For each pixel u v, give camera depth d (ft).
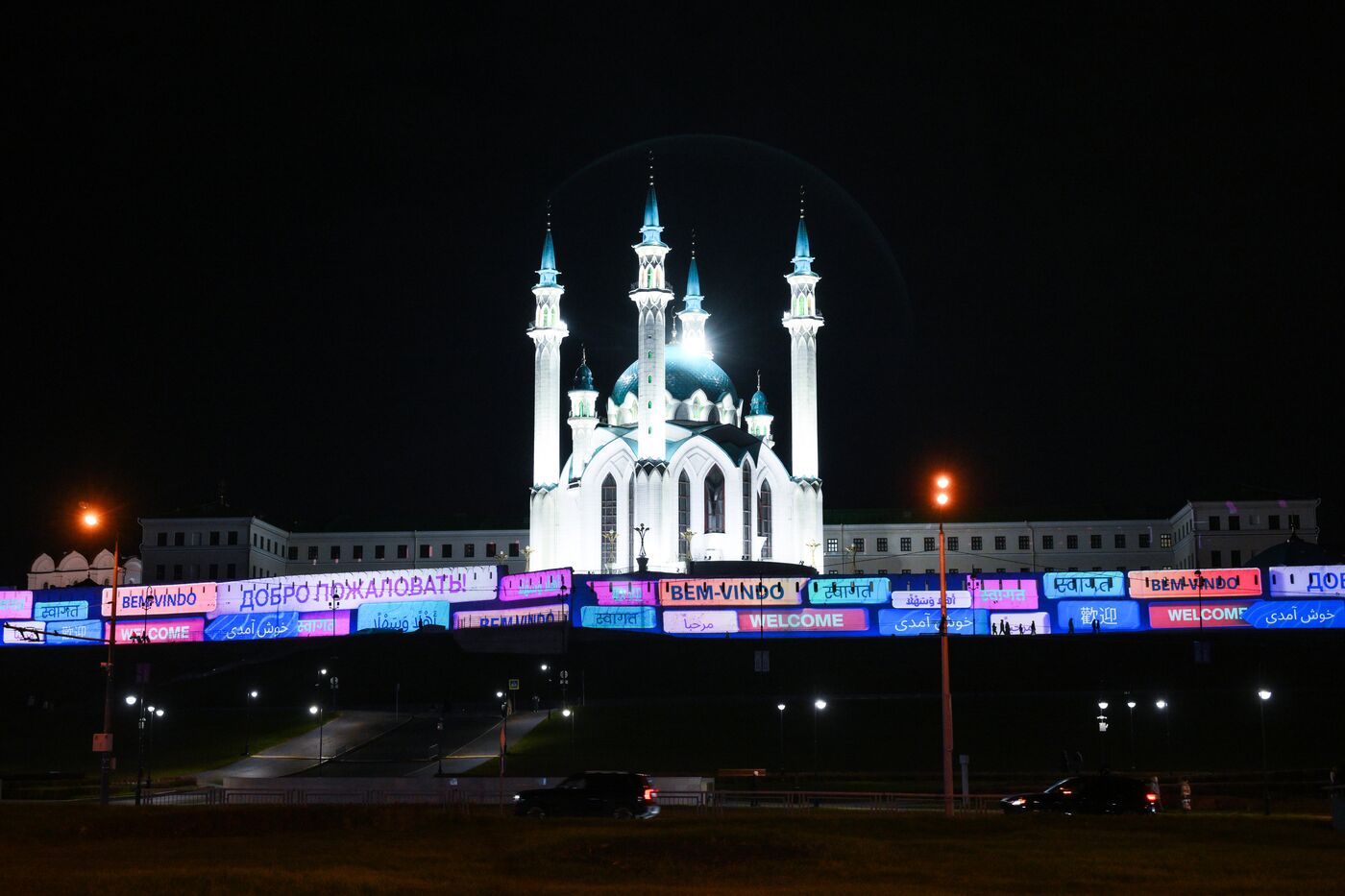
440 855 192.85
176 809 226.79
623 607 542.16
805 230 650.02
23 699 554.05
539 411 637.71
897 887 170.71
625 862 185.68
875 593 548.72
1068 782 252.01
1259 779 315.99
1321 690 476.13
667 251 604.08
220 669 542.98
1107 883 173.06
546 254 650.84
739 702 469.57
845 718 435.53
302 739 439.63
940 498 234.79
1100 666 502.38
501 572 568.00
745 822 216.95
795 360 636.89
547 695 504.84
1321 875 176.86
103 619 613.11
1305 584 546.26
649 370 595.88
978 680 501.15
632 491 616.80
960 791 309.63
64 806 241.96
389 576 586.45
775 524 627.05
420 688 517.55
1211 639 513.04
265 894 163.84
